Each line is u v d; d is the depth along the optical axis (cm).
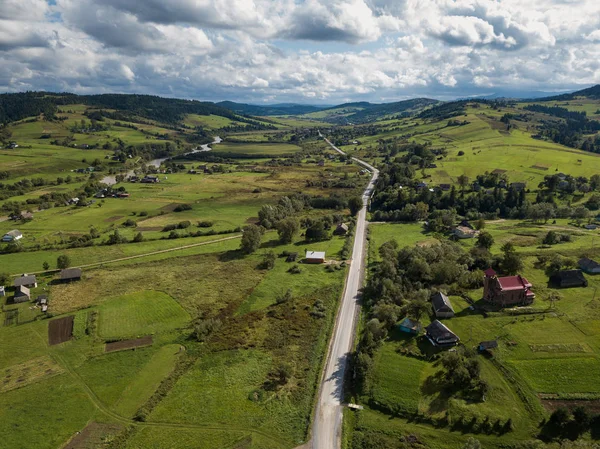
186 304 10194
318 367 7656
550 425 5816
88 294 10881
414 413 6272
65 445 5941
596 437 5556
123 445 5900
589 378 6631
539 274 10469
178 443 5928
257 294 10712
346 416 6438
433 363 7388
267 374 7450
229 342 8475
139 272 12406
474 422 5978
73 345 8494
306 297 10456
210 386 7138
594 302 8862
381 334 8288
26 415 6544
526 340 7731
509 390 6562
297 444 5919
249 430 6175
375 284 10425
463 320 8638
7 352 8331
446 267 10575
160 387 7112
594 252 11694
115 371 7606
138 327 9131
